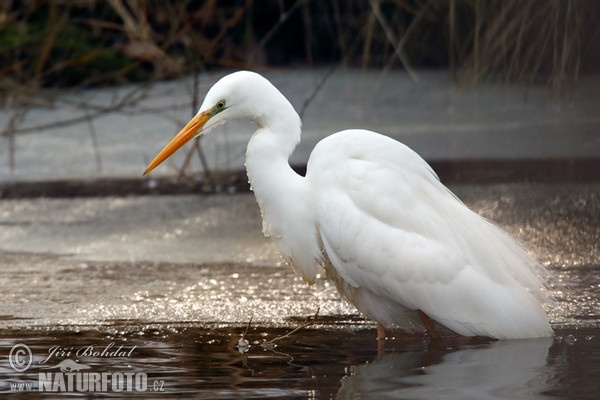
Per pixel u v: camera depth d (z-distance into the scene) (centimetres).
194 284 976
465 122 1745
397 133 1720
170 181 1555
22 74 2031
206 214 1327
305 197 779
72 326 814
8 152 1789
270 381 640
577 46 1377
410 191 743
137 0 1905
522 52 1548
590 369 648
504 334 727
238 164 1645
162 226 1273
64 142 1848
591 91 1645
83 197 1464
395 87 2177
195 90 1625
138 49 2188
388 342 757
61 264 1088
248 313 856
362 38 2359
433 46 2356
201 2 2192
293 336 775
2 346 747
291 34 2595
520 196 1259
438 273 719
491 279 734
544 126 1634
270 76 2377
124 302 904
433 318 732
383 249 729
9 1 2047
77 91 2111
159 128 1912
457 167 1448
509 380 625
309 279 814
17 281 1005
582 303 845
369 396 597
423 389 609
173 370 673
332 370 666
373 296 766
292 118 794
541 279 797
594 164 1393
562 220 1141
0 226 1305
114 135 1884
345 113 1948
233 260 1090
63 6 2292
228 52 2322
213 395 609
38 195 1489
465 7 1759
